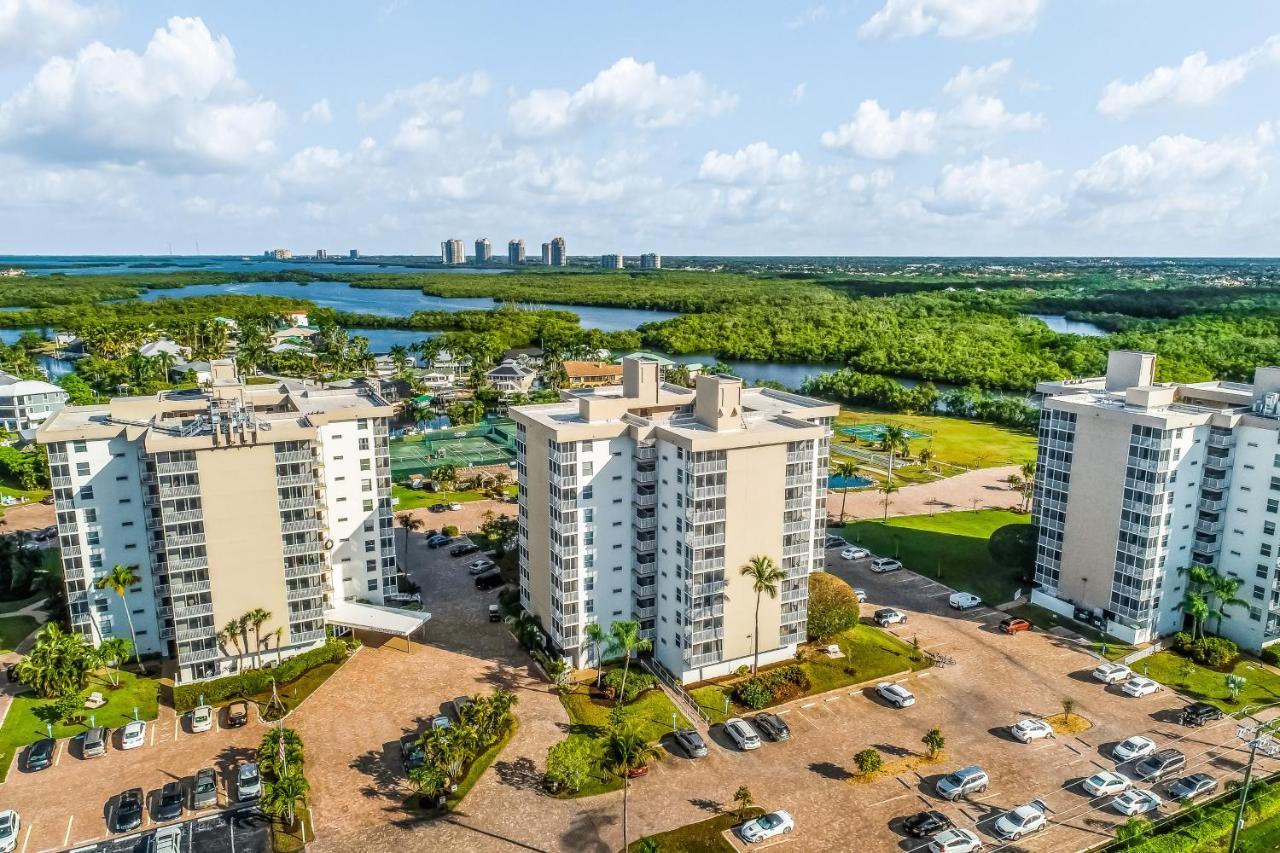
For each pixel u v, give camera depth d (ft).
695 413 325.01
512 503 522.06
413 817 238.48
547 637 330.54
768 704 298.56
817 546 373.40
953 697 307.17
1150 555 336.90
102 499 307.17
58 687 274.77
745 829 231.91
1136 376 378.32
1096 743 280.10
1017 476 563.89
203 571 298.76
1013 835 233.55
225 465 294.46
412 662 324.60
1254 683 318.04
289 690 302.66
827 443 365.40
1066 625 362.94
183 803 242.37
